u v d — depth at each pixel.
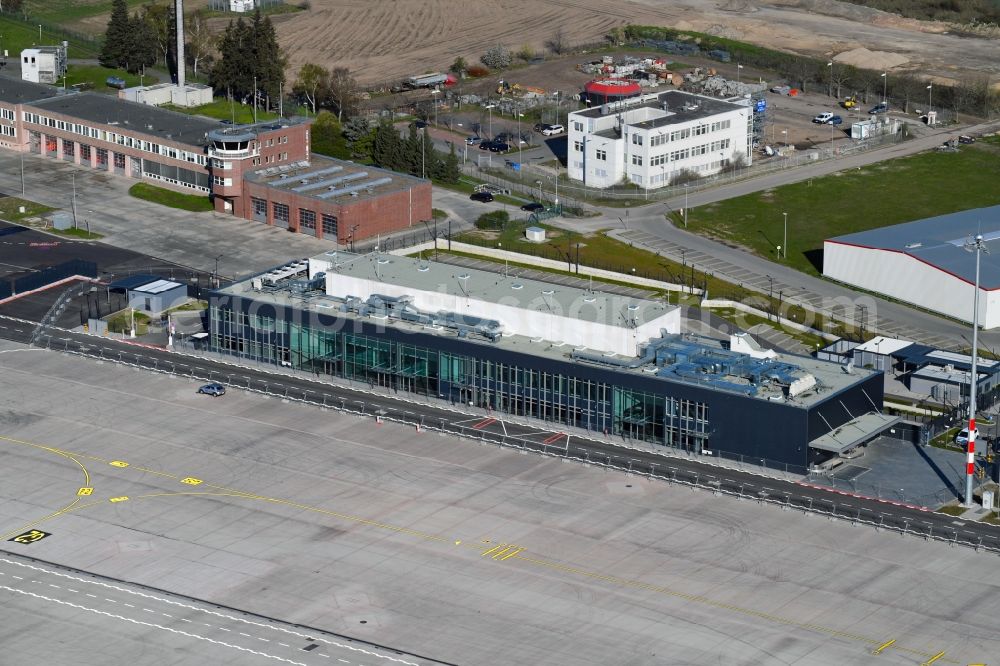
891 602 167.38
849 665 156.12
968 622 163.38
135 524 185.75
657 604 167.62
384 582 172.50
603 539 181.25
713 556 177.25
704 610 166.38
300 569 175.38
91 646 161.12
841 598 168.25
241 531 184.00
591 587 171.12
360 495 192.38
